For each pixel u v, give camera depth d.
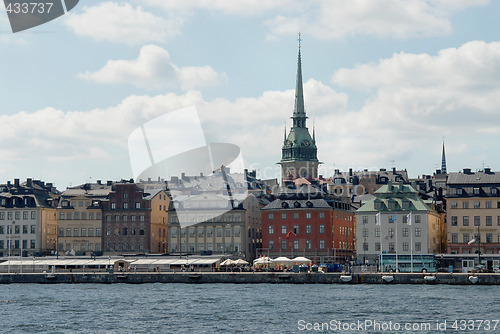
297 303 139.62
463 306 133.25
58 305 140.75
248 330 107.38
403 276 185.38
